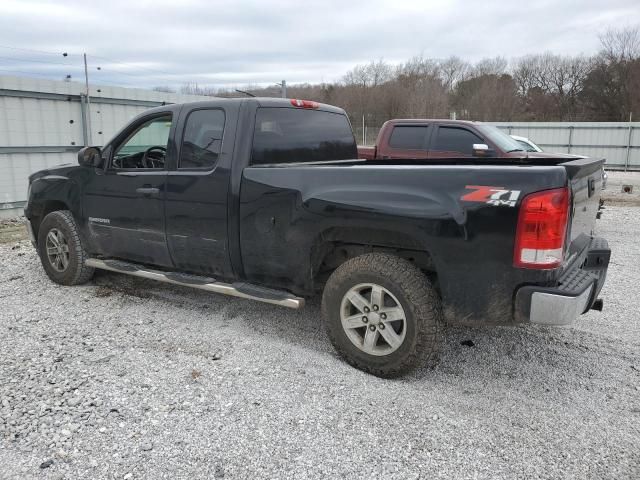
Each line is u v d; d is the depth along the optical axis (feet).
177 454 8.61
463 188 9.91
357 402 10.21
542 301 9.39
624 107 148.05
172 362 11.89
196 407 9.98
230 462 8.43
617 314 15.26
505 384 11.03
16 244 25.17
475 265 9.87
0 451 8.63
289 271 12.28
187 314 15.06
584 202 11.22
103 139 40.55
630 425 9.50
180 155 13.91
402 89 151.33
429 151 25.91
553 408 10.09
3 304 15.80
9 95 33.73
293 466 8.34
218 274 13.71
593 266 11.82
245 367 11.66
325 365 11.76
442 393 10.62
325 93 154.40
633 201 43.91
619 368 11.79
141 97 42.93
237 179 12.69
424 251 11.32
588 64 167.63
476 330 13.96
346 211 11.01
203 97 49.08
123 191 15.11
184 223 13.79
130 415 9.69
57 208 18.11
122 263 16.02
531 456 8.61
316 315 15.08
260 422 9.52
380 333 11.03
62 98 37.17
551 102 174.29
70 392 10.48
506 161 13.89
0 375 11.14
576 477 8.11
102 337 13.30
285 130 13.88
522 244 9.42
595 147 78.84
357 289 11.27
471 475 8.16
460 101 180.96
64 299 16.30
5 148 33.83
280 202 12.01
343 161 15.15
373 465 8.39
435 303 10.59
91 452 8.63
